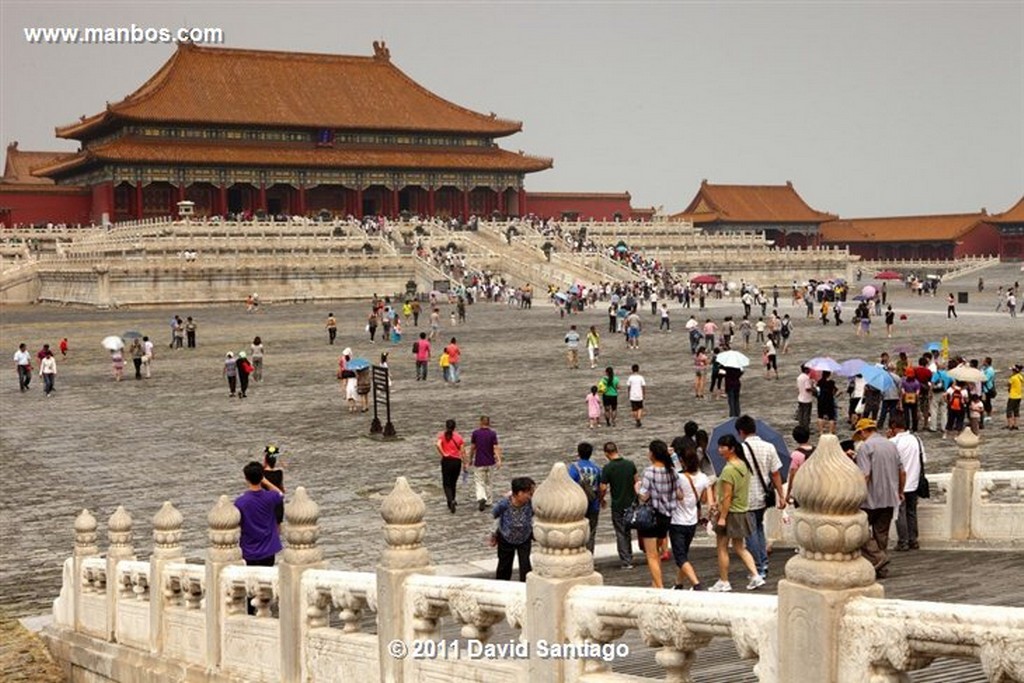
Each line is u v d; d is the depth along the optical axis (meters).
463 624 13.89
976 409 42.69
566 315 107.88
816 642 9.83
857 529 9.86
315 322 106.81
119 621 21.75
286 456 43.66
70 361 79.12
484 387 61.50
